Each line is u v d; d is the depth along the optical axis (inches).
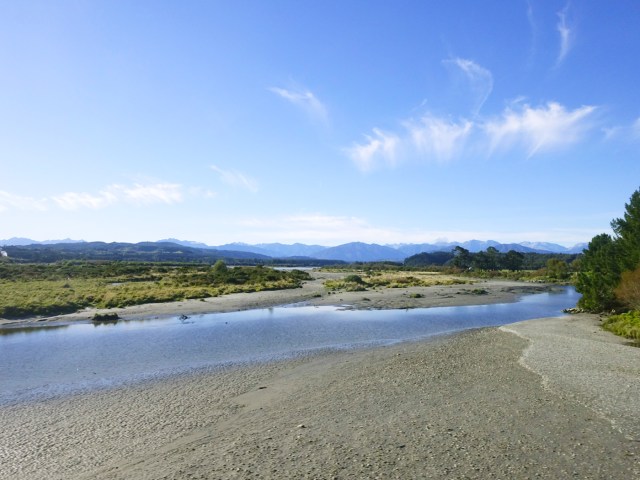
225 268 3238.2
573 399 541.3
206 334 1147.9
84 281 2605.8
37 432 488.4
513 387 605.0
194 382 693.9
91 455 419.2
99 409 565.9
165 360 857.5
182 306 1706.4
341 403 553.0
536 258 7027.6
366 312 1616.6
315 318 1451.8
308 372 747.4
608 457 370.0
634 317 1197.7
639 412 488.7
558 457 371.2
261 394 619.8
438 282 3112.7
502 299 2128.4
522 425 451.2
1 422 524.1
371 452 388.8
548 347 914.7
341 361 829.2
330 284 2807.6
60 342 1039.6
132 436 467.2
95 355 900.6
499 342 988.6
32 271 3070.9
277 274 3250.5
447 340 1047.0
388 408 522.3
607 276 1568.7
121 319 1419.8
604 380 634.2
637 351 866.1
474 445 399.9
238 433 457.4
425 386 622.2
